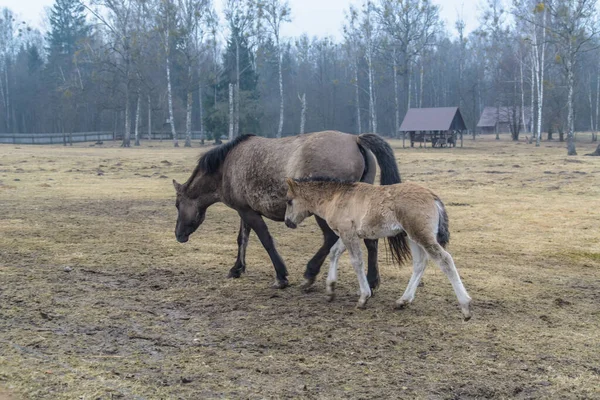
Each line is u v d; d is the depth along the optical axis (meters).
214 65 62.41
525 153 38.34
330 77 83.94
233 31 61.09
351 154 7.36
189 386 4.55
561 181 19.89
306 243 10.86
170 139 70.44
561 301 7.13
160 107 64.88
